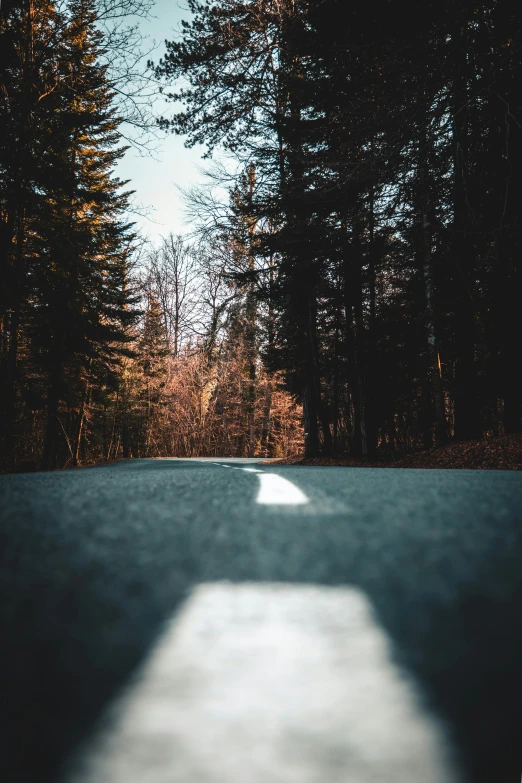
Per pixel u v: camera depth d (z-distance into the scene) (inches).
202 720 30.5
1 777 25.1
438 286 757.9
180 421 2193.7
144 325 1967.3
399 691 34.1
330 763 26.1
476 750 27.3
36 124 668.1
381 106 503.5
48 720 30.5
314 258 752.3
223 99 741.3
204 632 44.9
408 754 26.9
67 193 834.8
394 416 1120.8
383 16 525.0
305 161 623.2
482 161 561.6
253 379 1850.4
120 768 25.9
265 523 104.3
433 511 116.8
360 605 52.3
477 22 463.2
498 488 171.6
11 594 56.4
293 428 2110.0
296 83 659.4
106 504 135.8
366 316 855.7
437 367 734.5
